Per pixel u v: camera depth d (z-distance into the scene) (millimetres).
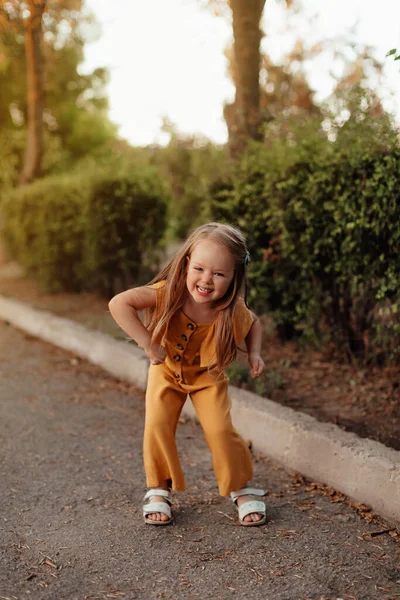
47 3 8914
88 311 8164
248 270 5668
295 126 5258
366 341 4965
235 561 2771
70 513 3229
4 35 11227
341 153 4508
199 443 4266
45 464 3887
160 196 8117
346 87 5055
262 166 5516
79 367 6309
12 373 6070
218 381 3189
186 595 2510
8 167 16891
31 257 10195
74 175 9461
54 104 17828
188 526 3104
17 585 2553
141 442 4320
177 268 2979
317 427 3736
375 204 4211
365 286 4680
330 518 3189
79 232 8836
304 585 2586
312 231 4863
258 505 3133
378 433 3805
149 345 2992
